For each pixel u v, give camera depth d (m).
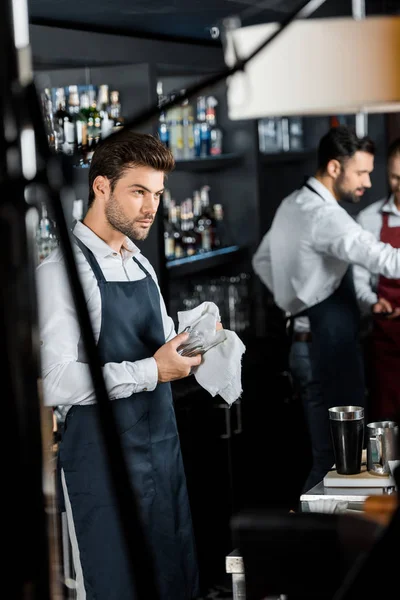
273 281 4.56
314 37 2.60
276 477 5.02
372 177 6.73
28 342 0.81
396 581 1.27
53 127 3.70
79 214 3.80
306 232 4.38
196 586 2.94
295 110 2.63
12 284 0.80
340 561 1.57
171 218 5.15
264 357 5.08
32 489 0.81
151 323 2.90
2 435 0.81
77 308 0.80
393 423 2.48
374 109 3.09
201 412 4.28
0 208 0.79
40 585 0.82
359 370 4.50
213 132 5.55
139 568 0.79
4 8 0.82
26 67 0.85
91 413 2.67
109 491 2.67
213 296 5.29
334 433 2.43
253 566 1.61
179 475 2.91
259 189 5.61
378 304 4.71
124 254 2.91
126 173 2.76
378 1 5.80
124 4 3.56
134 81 4.28
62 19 3.79
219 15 4.11
